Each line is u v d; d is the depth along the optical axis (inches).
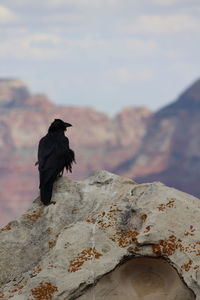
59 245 547.2
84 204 627.2
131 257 535.5
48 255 555.8
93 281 518.6
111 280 524.7
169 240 532.4
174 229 539.8
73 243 546.6
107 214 570.9
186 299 513.0
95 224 563.2
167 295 518.6
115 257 531.5
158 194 580.7
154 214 552.4
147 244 533.0
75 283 515.2
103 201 623.5
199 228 541.0
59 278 521.0
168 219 547.8
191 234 536.1
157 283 527.5
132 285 527.5
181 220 548.1
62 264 532.1
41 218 617.6
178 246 528.7
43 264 542.9
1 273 577.3
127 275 533.0
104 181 646.5
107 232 553.3
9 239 600.4
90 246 542.9
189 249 525.7
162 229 538.9
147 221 548.1
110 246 542.3
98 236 550.9
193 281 506.6
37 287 518.9
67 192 641.0
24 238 601.9
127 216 569.0
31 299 512.1
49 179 637.3
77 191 641.6
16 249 593.0
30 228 611.2
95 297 516.4
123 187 634.2
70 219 615.5
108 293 519.8
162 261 530.6
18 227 612.1
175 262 521.3
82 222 567.8
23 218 618.8
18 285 542.0
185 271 514.3
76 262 531.8
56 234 601.0
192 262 517.3
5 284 558.6
